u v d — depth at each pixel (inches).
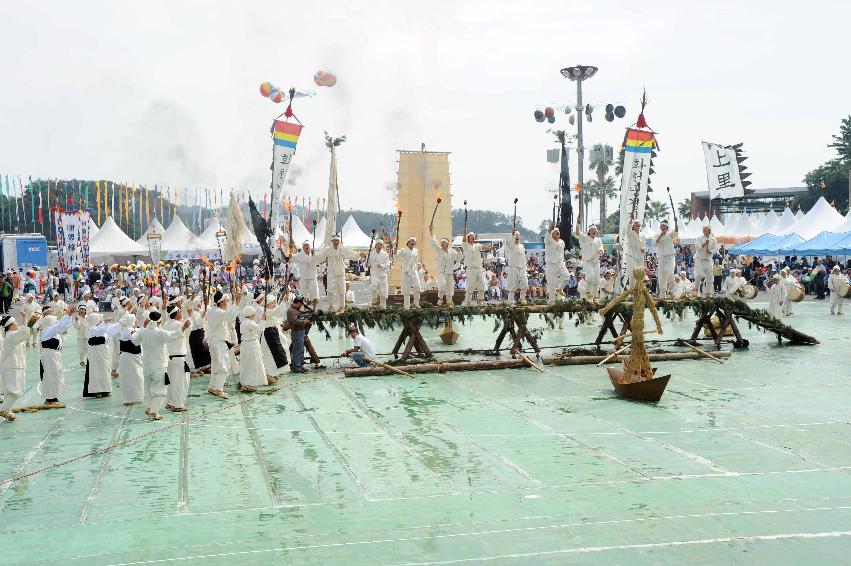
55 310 1078.4
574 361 949.2
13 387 685.9
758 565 360.5
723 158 1943.9
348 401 754.2
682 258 2279.8
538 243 2775.6
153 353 682.8
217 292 787.4
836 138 3508.9
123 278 1966.0
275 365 864.3
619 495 464.1
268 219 1211.9
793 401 722.8
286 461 549.0
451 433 622.8
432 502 457.4
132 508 456.4
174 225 2459.4
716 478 495.5
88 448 592.1
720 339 1015.6
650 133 1128.2
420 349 951.6
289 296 977.5
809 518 421.4
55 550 393.7
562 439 598.9
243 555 381.7
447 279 1009.5
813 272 1882.4
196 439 614.9
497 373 901.8
